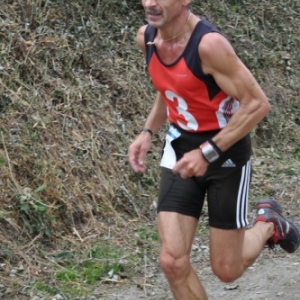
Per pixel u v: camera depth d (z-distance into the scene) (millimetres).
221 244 11203
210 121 10781
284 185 21141
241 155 10992
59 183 16844
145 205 18297
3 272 14172
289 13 30109
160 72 10617
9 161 16469
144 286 14375
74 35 22078
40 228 15625
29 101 18641
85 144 18516
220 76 10148
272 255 16359
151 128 12148
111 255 15523
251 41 27469
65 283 14195
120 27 23578
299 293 14242
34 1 21781
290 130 25172
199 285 10906
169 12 10031
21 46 20062
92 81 21000
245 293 14250
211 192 11086
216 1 27844
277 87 26547
